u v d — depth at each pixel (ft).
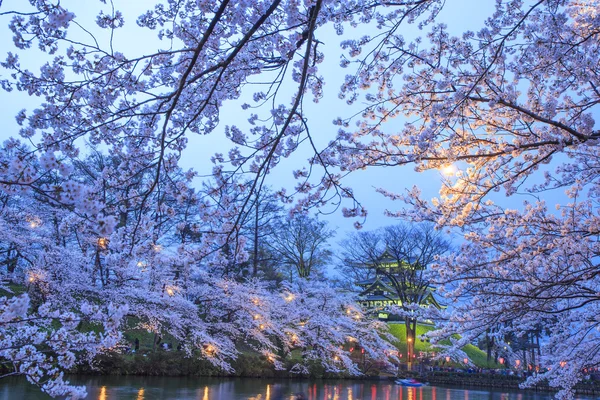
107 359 58.34
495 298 25.40
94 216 10.61
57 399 38.86
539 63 20.33
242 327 77.71
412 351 114.83
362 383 89.76
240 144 20.56
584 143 18.38
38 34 15.30
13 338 17.43
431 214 25.34
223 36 18.43
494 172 22.95
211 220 20.68
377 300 148.15
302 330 89.20
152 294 62.69
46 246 59.62
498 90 20.39
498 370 110.73
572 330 30.40
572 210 24.16
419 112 23.35
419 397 69.56
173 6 17.97
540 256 24.95
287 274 140.97
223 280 78.48
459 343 32.19
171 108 13.56
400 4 18.78
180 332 69.51
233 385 63.98
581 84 22.09
